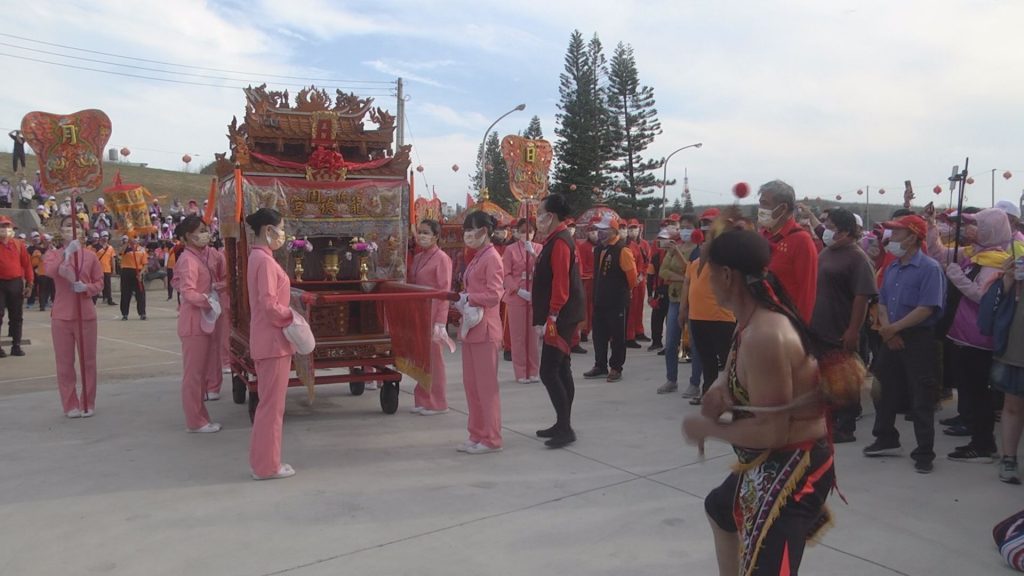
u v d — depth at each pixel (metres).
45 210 29.00
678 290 7.78
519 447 5.87
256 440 5.10
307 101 7.08
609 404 7.31
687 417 2.55
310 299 5.37
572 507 4.56
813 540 2.65
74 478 5.18
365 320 7.14
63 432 6.38
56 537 4.17
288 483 5.06
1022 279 4.59
